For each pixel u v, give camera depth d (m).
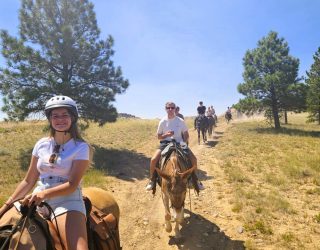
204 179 13.12
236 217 8.80
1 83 17.86
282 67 33.59
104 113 19.77
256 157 17.72
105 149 20.28
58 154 3.25
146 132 30.20
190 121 46.72
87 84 20.17
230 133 31.27
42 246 2.89
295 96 33.09
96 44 20.02
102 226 3.66
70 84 18.59
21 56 17.92
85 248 3.01
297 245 7.18
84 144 3.33
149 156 19.11
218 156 18.19
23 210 2.98
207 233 7.84
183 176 6.38
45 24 19.45
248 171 14.52
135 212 9.50
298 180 12.67
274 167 15.20
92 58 19.75
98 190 4.75
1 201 9.00
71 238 3.03
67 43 18.78
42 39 18.92
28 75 17.77
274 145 22.22
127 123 37.72
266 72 34.59
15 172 13.34
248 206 9.62
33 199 2.96
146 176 14.19
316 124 43.25
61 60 18.67
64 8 19.45
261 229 7.95
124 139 25.44
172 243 7.39
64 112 3.27
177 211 6.37
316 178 12.61
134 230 8.17
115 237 4.01
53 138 3.38
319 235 7.73
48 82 18.28
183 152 7.62
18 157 16.12
